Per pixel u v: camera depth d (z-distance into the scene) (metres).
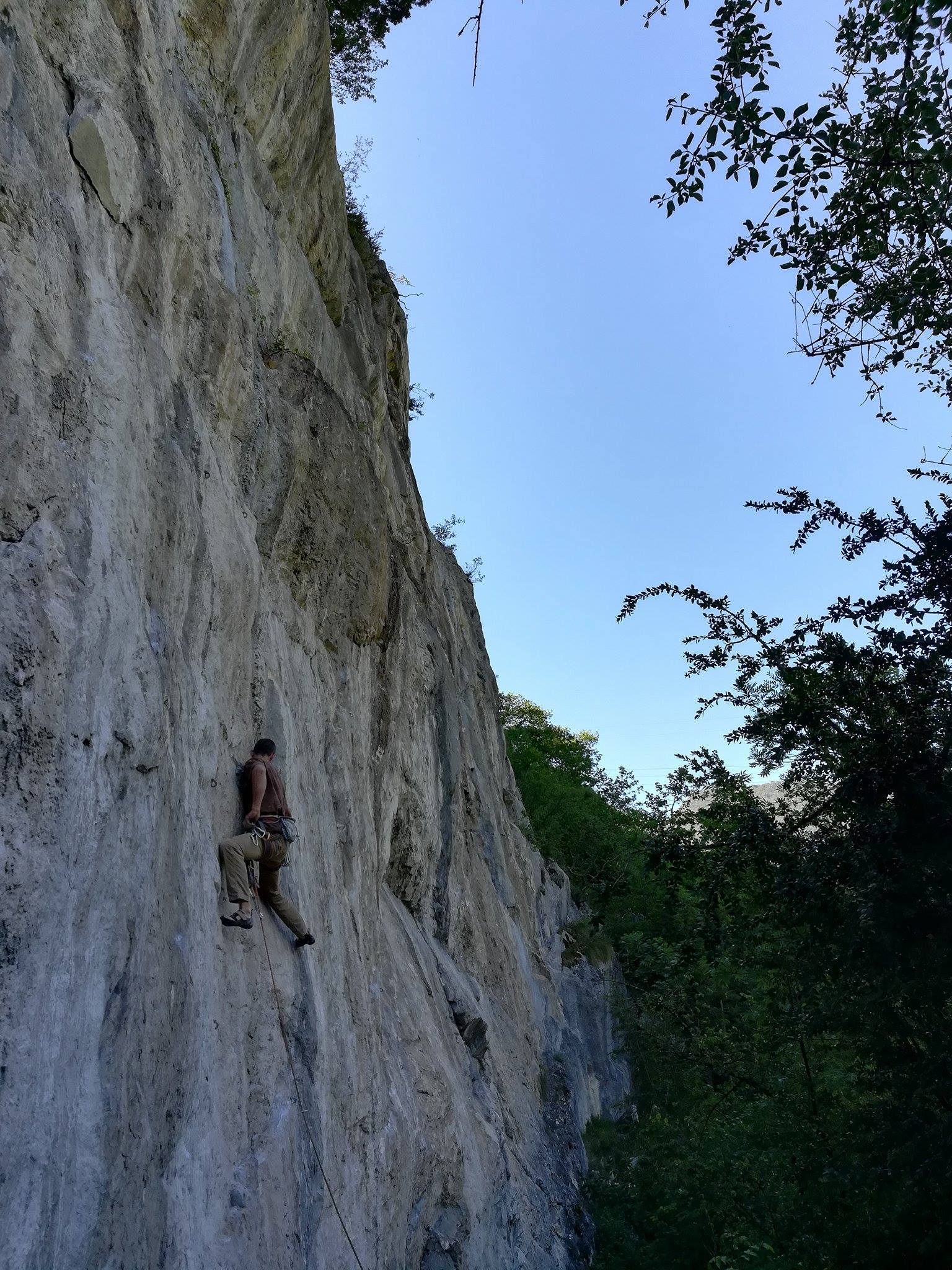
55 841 4.50
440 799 16.91
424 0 18.78
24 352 4.80
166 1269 5.09
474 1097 14.55
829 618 8.05
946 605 7.65
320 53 11.80
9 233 4.81
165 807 6.00
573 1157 19.92
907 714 7.93
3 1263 3.70
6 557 4.52
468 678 24.03
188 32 8.74
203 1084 5.99
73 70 5.92
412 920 15.25
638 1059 24.94
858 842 7.89
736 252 8.27
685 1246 16.41
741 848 8.95
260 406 9.17
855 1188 9.71
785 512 8.21
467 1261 12.05
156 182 6.91
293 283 11.09
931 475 7.88
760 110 7.09
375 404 16.38
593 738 50.69
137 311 6.50
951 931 7.66
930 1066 8.65
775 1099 14.26
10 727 4.30
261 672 8.70
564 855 36.12
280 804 7.51
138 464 6.06
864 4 7.31
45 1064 4.20
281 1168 6.82
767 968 12.58
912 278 7.84
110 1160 4.59
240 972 7.00
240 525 8.28
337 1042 8.88
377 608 13.05
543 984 23.89
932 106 6.96
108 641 5.24
